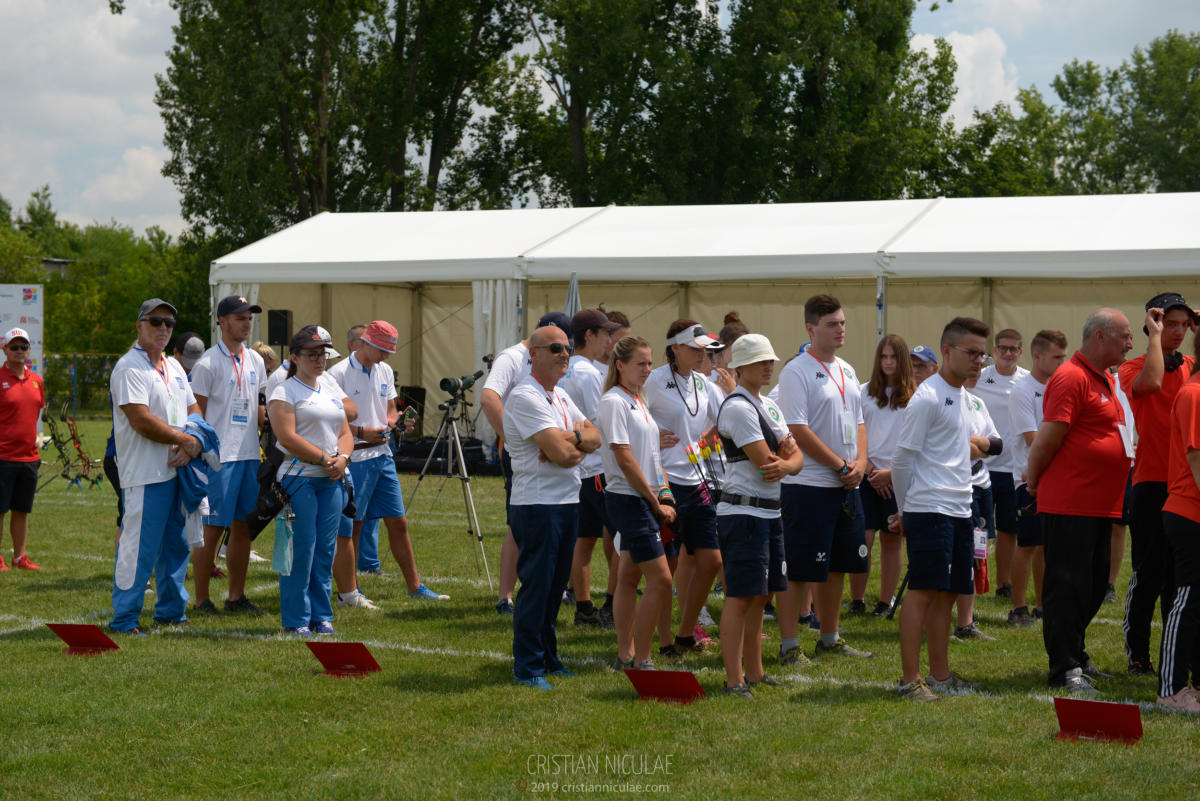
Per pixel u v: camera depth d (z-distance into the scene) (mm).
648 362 6098
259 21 30766
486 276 17172
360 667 6238
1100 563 6156
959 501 5711
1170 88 56375
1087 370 5973
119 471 7383
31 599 8430
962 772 4602
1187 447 5398
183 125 32781
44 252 89438
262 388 8188
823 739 5051
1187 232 14781
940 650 5961
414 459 18656
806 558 6477
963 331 5648
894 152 31781
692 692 5680
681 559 6891
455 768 4707
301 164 33156
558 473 5992
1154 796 4328
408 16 34625
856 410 6699
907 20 33094
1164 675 5602
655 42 32094
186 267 39812
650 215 19094
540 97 37031
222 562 10383
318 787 4496
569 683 6070
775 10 30625
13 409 9656
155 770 4707
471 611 8086
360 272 17734
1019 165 37125
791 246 16125
